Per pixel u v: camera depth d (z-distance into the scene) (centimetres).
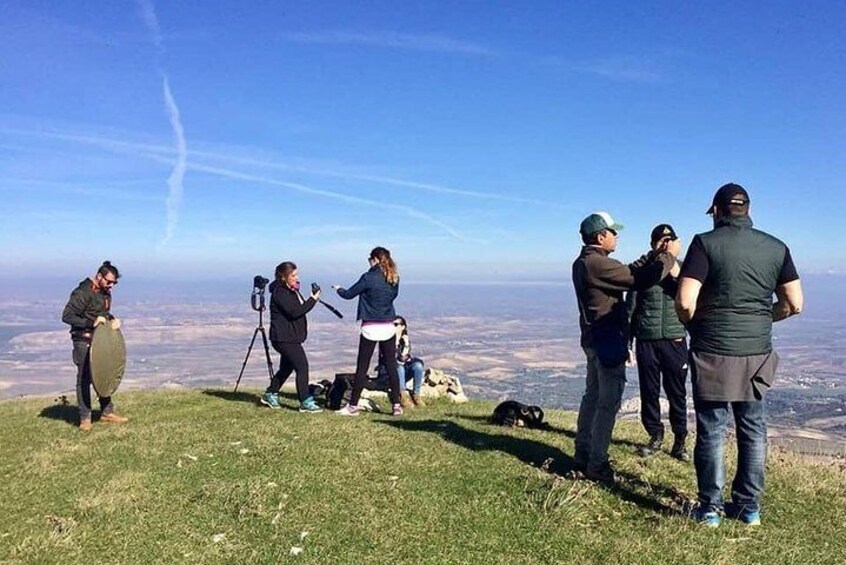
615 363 625
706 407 543
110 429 975
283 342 1080
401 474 687
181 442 847
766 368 525
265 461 741
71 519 588
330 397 1169
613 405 636
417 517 577
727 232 521
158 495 644
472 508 593
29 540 548
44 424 1048
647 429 773
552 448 782
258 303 1289
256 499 613
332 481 667
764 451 555
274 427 920
